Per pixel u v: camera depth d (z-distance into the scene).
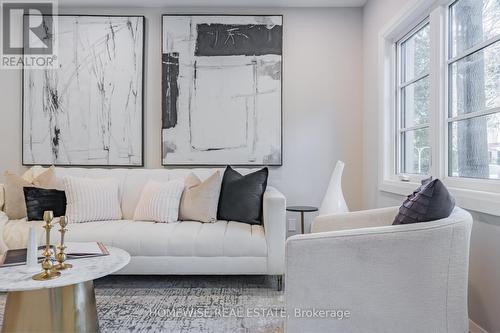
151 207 2.54
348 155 3.20
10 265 1.50
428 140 2.26
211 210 2.54
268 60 3.16
